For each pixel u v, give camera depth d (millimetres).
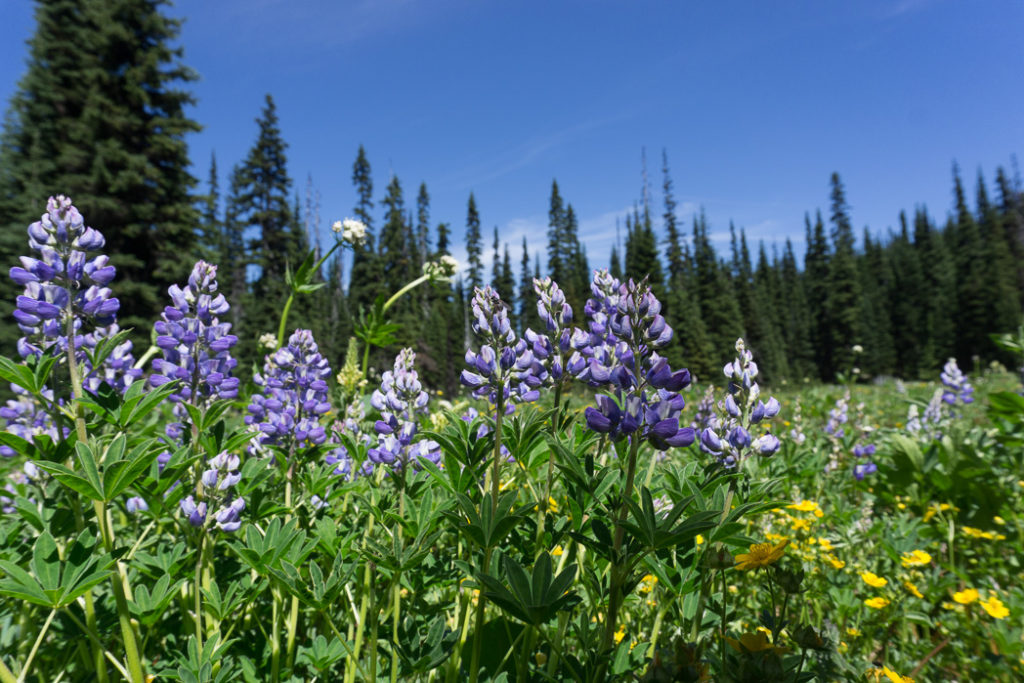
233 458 2361
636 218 62500
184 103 27656
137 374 2791
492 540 1863
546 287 2445
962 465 4934
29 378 2053
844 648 2750
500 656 2412
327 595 2053
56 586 1752
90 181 23859
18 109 24578
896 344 73812
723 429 2506
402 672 2096
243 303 45344
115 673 2182
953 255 82188
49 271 2104
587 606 2730
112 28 25094
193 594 2580
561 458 1889
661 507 2617
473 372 2068
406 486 2656
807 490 5676
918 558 3582
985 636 3197
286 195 49969
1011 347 5977
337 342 52844
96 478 1854
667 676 1716
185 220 26359
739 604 3463
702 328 51750
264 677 2389
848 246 68812
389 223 59812
